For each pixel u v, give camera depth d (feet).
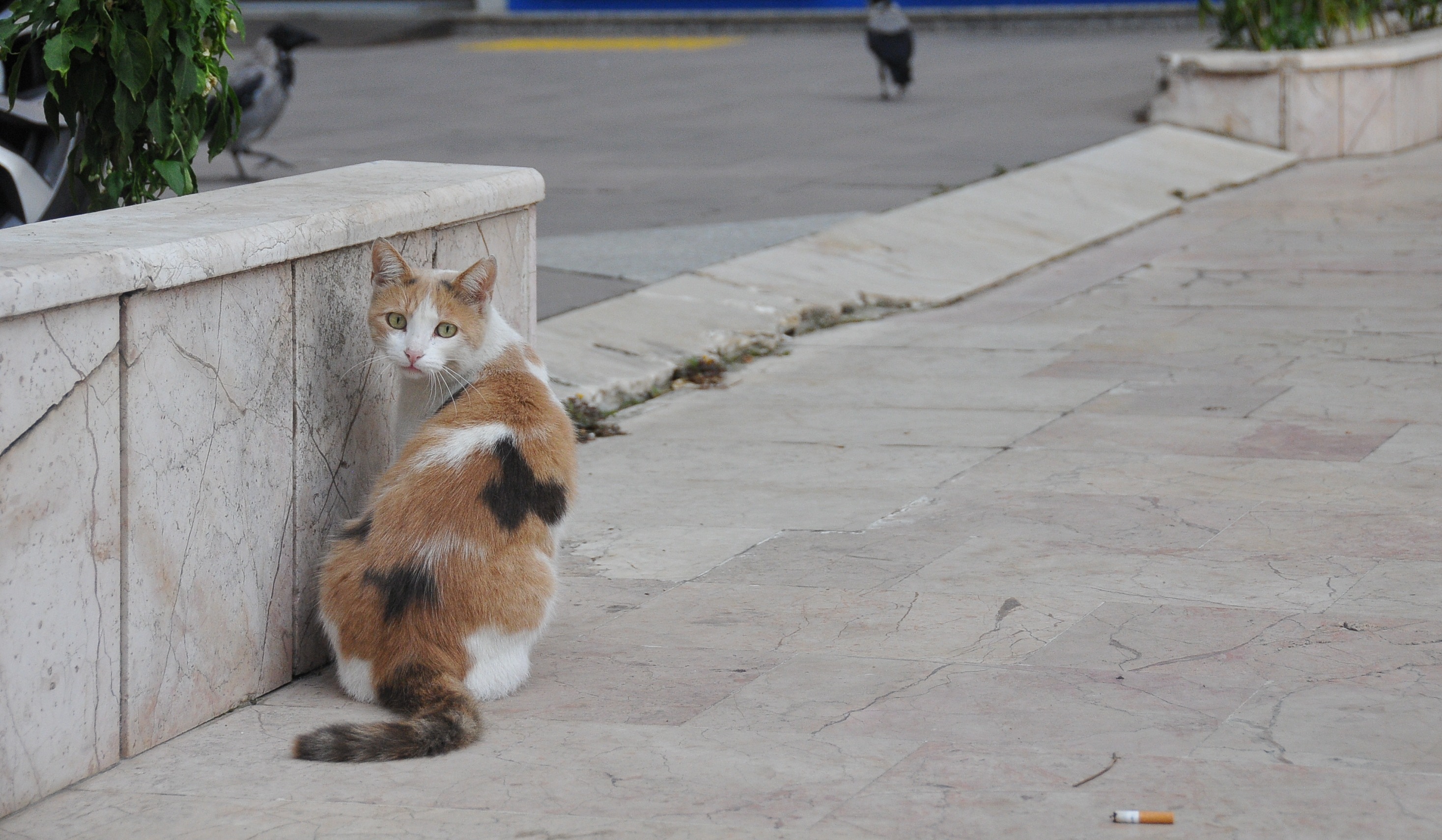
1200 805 11.62
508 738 13.26
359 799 12.20
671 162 49.06
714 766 12.59
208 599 13.79
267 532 14.51
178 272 12.87
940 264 36.50
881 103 62.75
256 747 13.32
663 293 31.78
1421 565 16.83
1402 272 34.19
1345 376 25.58
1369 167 49.93
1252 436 22.31
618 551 18.62
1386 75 51.90
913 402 25.72
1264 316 30.63
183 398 13.25
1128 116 55.72
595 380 26.40
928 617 15.92
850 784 12.17
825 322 32.30
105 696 12.78
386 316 14.30
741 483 21.48
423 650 13.66
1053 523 18.88
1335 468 20.54
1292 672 14.11
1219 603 15.98
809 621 15.94
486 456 13.94
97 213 14.69
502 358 14.74
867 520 19.44
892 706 13.70
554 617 16.16
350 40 96.94
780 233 37.22
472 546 13.75
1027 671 14.39
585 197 43.04
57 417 11.98
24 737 12.05
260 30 95.45
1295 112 51.55
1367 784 11.87
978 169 46.06
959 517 19.29
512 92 69.31
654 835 11.42
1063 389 25.89
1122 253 38.58
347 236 15.02
